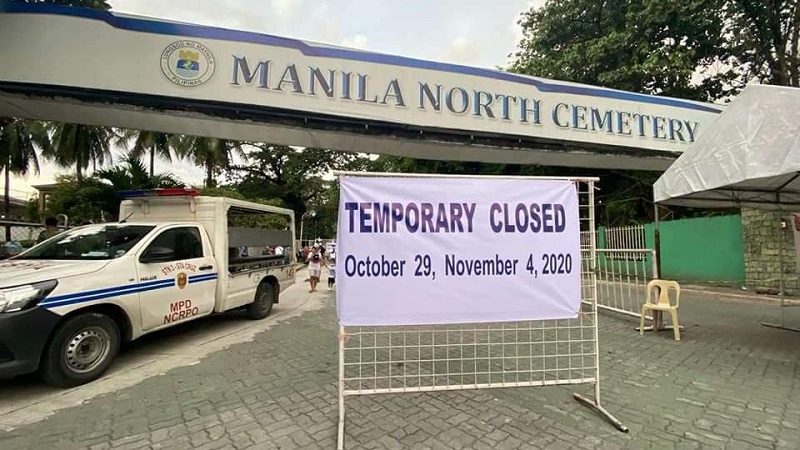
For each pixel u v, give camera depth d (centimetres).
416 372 469
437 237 337
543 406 375
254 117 762
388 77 830
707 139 528
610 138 1005
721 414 355
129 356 546
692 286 1167
